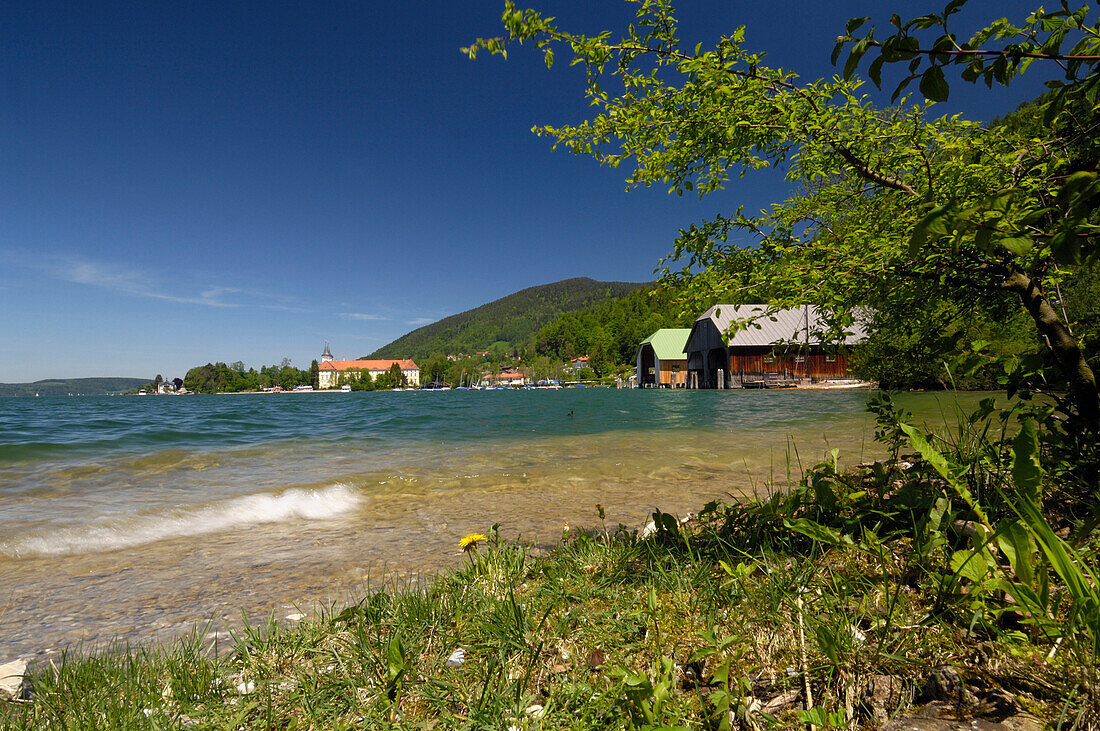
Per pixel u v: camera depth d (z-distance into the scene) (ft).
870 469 13.00
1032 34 4.60
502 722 4.93
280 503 18.10
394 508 17.51
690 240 9.71
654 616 6.33
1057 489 8.16
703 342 205.98
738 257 9.55
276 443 38.73
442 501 18.40
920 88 4.62
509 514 16.06
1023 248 3.73
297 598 9.64
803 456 26.25
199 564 11.91
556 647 6.37
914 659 4.90
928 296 8.65
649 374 332.39
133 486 21.45
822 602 6.36
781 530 8.91
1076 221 3.54
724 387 184.65
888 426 10.26
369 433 46.73
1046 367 7.63
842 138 7.57
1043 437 8.01
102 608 9.39
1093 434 7.22
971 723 4.13
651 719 4.39
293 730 5.23
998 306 8.75
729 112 7.77
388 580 10.39
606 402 114.83
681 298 9.41
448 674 5.93
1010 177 6.87
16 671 6.60
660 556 9.12
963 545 7.11
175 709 5.73
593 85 8.06
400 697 5.65
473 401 150.51
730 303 8.80
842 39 4.78
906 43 4.42
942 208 4.00
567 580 8.62
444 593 8.45
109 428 53.72
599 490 19.57
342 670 6.20
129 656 7.00
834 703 4.64
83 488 21.12
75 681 6.43
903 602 6.07
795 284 8.08
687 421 52.13
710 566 8.33
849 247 8.10
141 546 13.47
